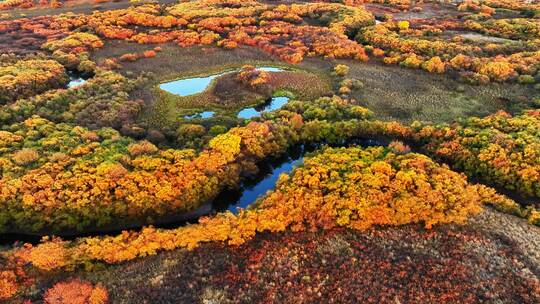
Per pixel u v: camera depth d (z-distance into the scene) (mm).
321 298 48625
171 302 48375
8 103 83250
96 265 51969
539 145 66312
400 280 50281
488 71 96250
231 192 66875
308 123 77375
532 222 58031
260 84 95250
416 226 57156
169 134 77000
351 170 62688
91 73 104250
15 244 54781
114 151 67188
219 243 55094
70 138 70125
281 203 58062
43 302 47438
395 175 60969
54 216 57531
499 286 49281
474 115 83938
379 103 89000
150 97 92062
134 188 59094
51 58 105562
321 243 55094
